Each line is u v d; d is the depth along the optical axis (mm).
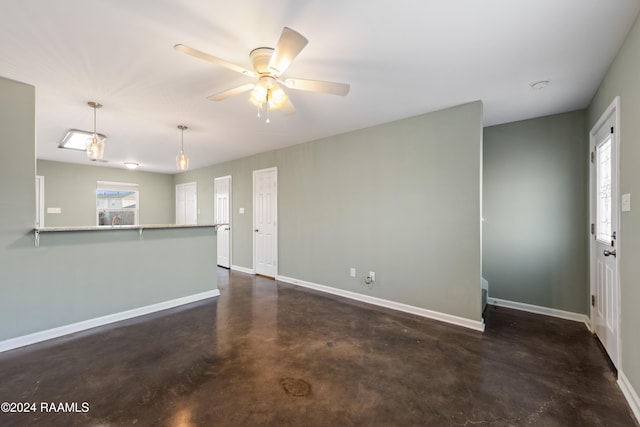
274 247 5055
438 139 3129
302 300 3855
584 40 1894
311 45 1953
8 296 2463
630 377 1793
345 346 2527
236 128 3775
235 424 1608
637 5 1574
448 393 1879
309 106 3016
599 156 2648
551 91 2652
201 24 1729
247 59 2119
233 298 3965
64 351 2438
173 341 2635
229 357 2336
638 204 1706
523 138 3387
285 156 4816
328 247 4203
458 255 3002
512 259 3461
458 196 3000
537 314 3281
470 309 2924
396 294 3473
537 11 1625
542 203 3287
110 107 3033
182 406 1750
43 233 2654
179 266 3723
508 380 2020
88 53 2035
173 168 6914
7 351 2430
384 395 1858
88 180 6414
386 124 3545
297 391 1897
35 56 2066
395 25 1745
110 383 1979
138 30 1785
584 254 3059
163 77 2389
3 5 1534
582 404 1772
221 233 6258
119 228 3158
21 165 2498
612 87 2156
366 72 2316
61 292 2764
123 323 3078
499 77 2393
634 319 1750
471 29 1785
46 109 3086
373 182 3670
